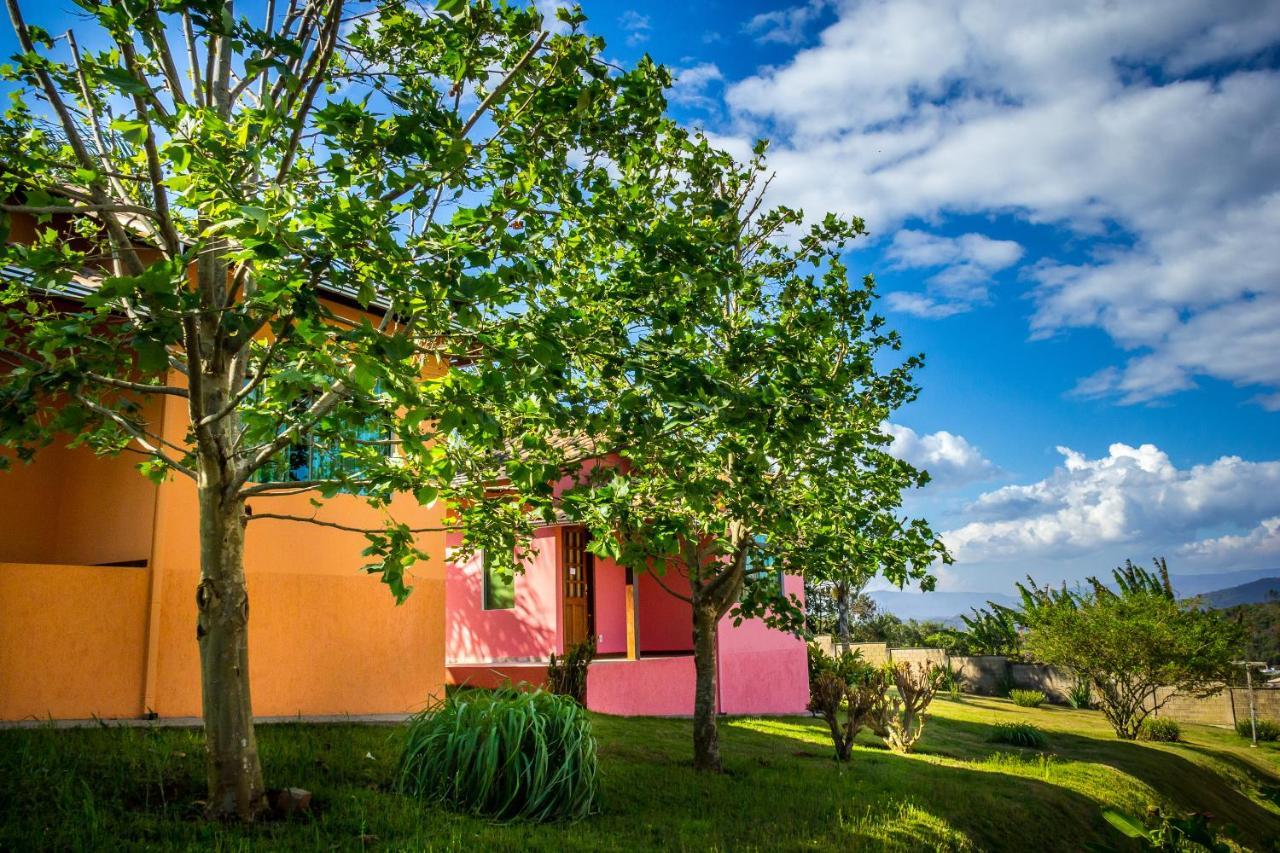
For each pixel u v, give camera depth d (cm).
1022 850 1090
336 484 751
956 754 1758
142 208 624
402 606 1273
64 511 1162
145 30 557
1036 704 3400
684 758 1248
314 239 514
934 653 3706
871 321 1277
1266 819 2075
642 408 711
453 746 839
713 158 1141
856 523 1215
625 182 760
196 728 923
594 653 1622
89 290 832
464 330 646
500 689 977
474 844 698
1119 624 2708
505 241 593
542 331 589
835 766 1337
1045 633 2875
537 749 841
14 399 551
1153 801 1608
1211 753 2519
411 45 786
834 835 899
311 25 723
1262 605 7094
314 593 1176
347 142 548
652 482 1016
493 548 912
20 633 920
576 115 697
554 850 719
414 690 1272
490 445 763
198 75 750
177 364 740
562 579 1788
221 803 679
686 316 816
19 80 700
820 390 760
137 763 757
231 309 628
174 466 745
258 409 726
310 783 796
